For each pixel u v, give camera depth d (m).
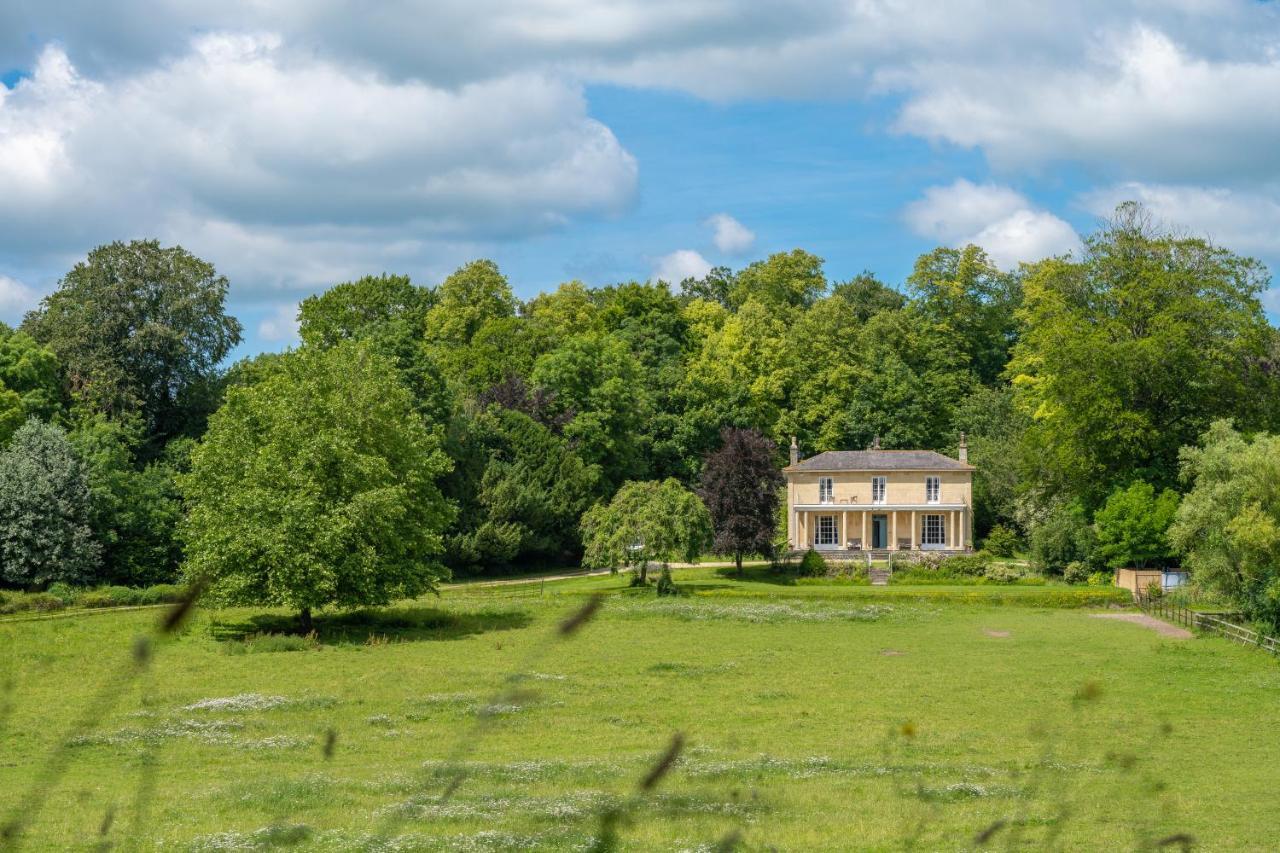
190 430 77.50
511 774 22.69
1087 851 15.94
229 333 80.75
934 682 37.91
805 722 30.64
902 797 20.47
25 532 60.09
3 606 55.09
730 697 34.97
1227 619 50.66
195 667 40.41
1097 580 70.62
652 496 68.69
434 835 16.55
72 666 38.62
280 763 24.80
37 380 71.38
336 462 49.88
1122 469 69.06
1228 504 48.38
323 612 55.78
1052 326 72.25
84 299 75.88
